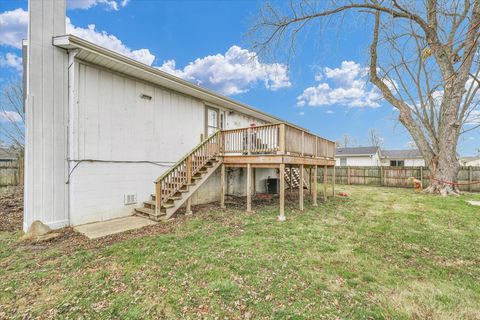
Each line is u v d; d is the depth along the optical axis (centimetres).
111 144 620
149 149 712
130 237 468
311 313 240
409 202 903
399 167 1541
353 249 416
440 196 1047
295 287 289
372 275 322
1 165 962
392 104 1209
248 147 700
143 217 633
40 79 507
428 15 900
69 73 549
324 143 943
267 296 270
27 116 491
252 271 328
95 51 532
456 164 1112
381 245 438
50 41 520
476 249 423
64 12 546
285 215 670
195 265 345
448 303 260
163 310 247
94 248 412
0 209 698
